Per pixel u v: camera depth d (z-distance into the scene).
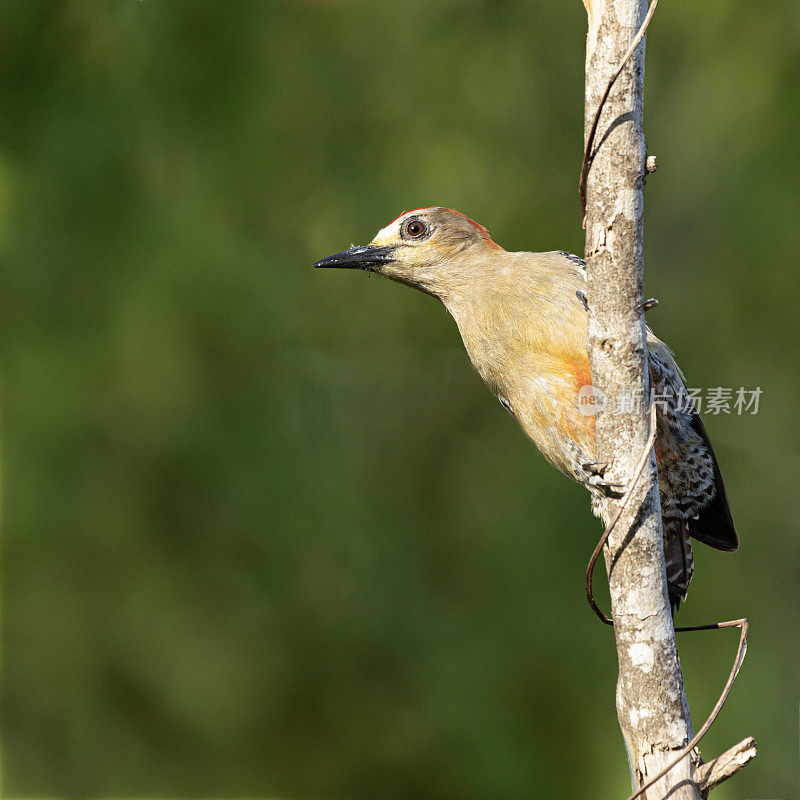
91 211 12.03
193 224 12.16
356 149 13.35
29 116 11.92
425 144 13.58
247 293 12.38
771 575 13.32
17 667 12.56
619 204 5.19
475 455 13.77
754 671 12.59
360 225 12.98
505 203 13.41
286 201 12.91
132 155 12.13
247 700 12.83
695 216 13.88
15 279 11.95
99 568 12.62
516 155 13.54
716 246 13.73
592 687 12.46
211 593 12.75
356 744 12.71
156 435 12.36
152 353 12.19
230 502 12.71
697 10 13.28
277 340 12.69
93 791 12.49
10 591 12.50
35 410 12.02
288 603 12.89
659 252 13.96
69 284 12.04
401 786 12.74
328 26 13.27
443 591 13.07
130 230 12.07
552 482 13.12
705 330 13.73
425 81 13.50
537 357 6.94
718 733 12.22
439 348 14.09
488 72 13.59
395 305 13.88
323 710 12.88
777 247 13.24
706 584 12.92
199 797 12.66
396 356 14.00
